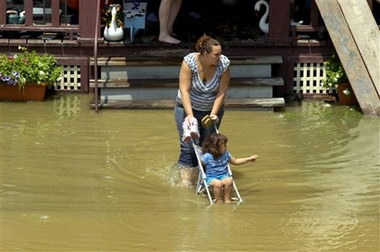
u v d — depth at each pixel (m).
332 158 19.20
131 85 23.31
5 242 14.42
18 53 24.48
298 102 24.34
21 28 24.36
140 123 21.97
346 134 21.05
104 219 15.47
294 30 24.45
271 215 15.74
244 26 26.42
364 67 22.92
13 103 23.66
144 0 26.73
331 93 24.80
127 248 14.20
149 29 25.69
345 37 23.19
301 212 15.94
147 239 14.56
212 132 17.48
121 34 24.17
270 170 18.42
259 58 23.92
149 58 23.75
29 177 17.73
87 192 16.92
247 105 23.08
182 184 17.42
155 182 17.58
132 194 16.84
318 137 20.84
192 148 17.58
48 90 24.84
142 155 19.36
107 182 17.53
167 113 23.00
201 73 16.94
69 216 15.61
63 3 25.92
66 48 24.55
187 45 24.30
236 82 23.36
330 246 14.37
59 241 14.48
